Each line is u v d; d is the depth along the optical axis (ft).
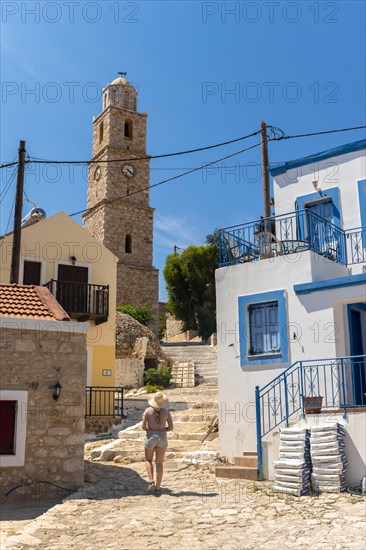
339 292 40.83
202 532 27.25
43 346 36.83
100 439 59.82
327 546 24.73
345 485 34.42
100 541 26.20
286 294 43.24
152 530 27.66
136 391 86.02
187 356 106.32
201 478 39.09
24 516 31.12
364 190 49.85
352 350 42.47
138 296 148.97
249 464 40.40
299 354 41.75
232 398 44.32
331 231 48.85
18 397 35.58
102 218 153.38
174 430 53.16
